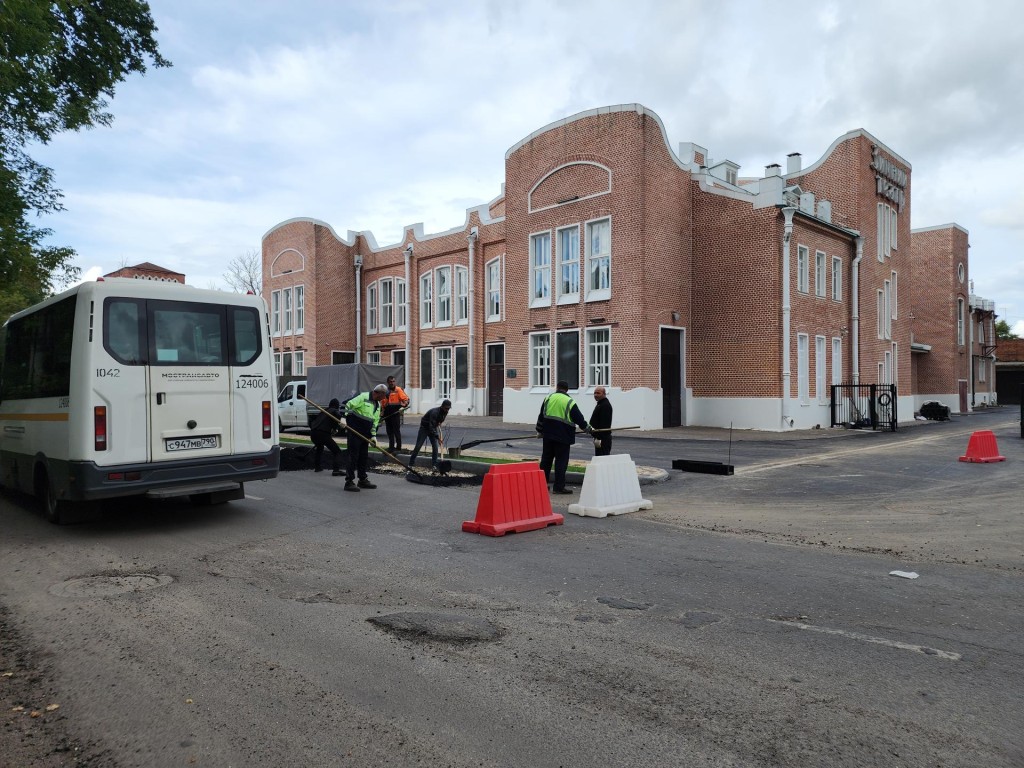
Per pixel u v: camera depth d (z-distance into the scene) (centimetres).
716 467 1336
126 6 1488
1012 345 6141
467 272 3409
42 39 1070
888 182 3175
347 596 577
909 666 431
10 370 1022
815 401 2570
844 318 2794
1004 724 358
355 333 4059
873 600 564
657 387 2398
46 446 873
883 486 1191
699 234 2578
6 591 600
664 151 2470
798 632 491
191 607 551
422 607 548
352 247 4066
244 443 905
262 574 646
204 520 905
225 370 893
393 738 346
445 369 3556
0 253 1423
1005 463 1511
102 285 812
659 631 494
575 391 2541
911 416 3394
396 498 1073
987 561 691
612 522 895
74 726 362
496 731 353
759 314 2419
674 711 373
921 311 4469
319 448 1407
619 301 2405
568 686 404
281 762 325
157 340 841
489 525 813
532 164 2705
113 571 661
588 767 319
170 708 381
